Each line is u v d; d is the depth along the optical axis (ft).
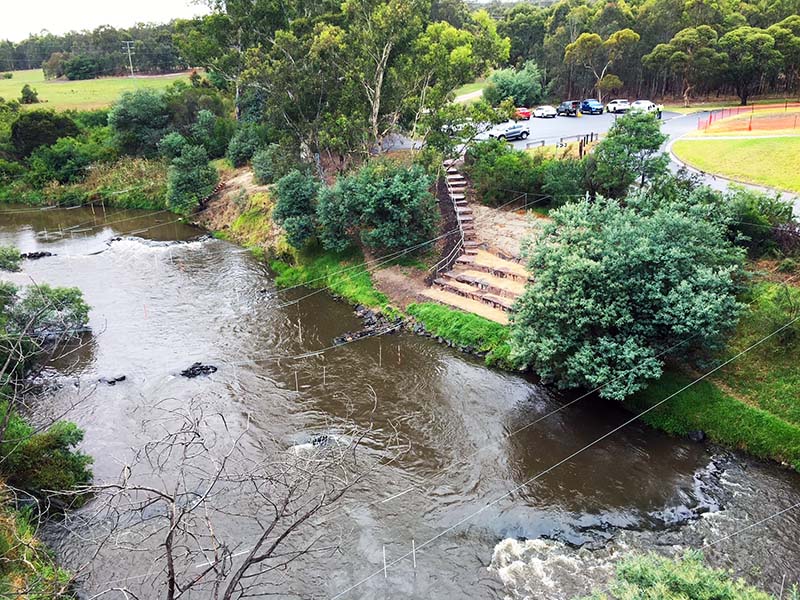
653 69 200.13
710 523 53.16
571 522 53.88
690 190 86.02
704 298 61.36
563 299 66.13
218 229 146.61
